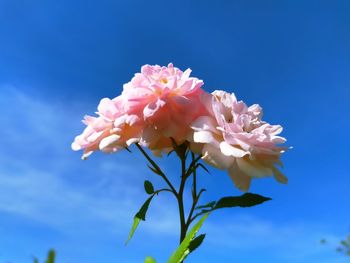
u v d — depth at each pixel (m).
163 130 0.27
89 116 0.30
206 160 0.26
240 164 0.26
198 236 0.27
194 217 0.30
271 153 0.27
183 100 0.27
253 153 0.27
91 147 0.30
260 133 0.26
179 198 0.30
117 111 0.28
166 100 0.27
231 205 0.30
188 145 0.29
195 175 0.30
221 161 0.25
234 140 0.26
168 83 0.27
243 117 0.28
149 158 0.30
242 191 0.26
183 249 0.24
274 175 0.29
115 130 0.27
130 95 0.27
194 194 0.30
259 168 0.26
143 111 0.27
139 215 0.31
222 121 0.26
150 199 0.31
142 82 0.28
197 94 0.28
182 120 0.27
